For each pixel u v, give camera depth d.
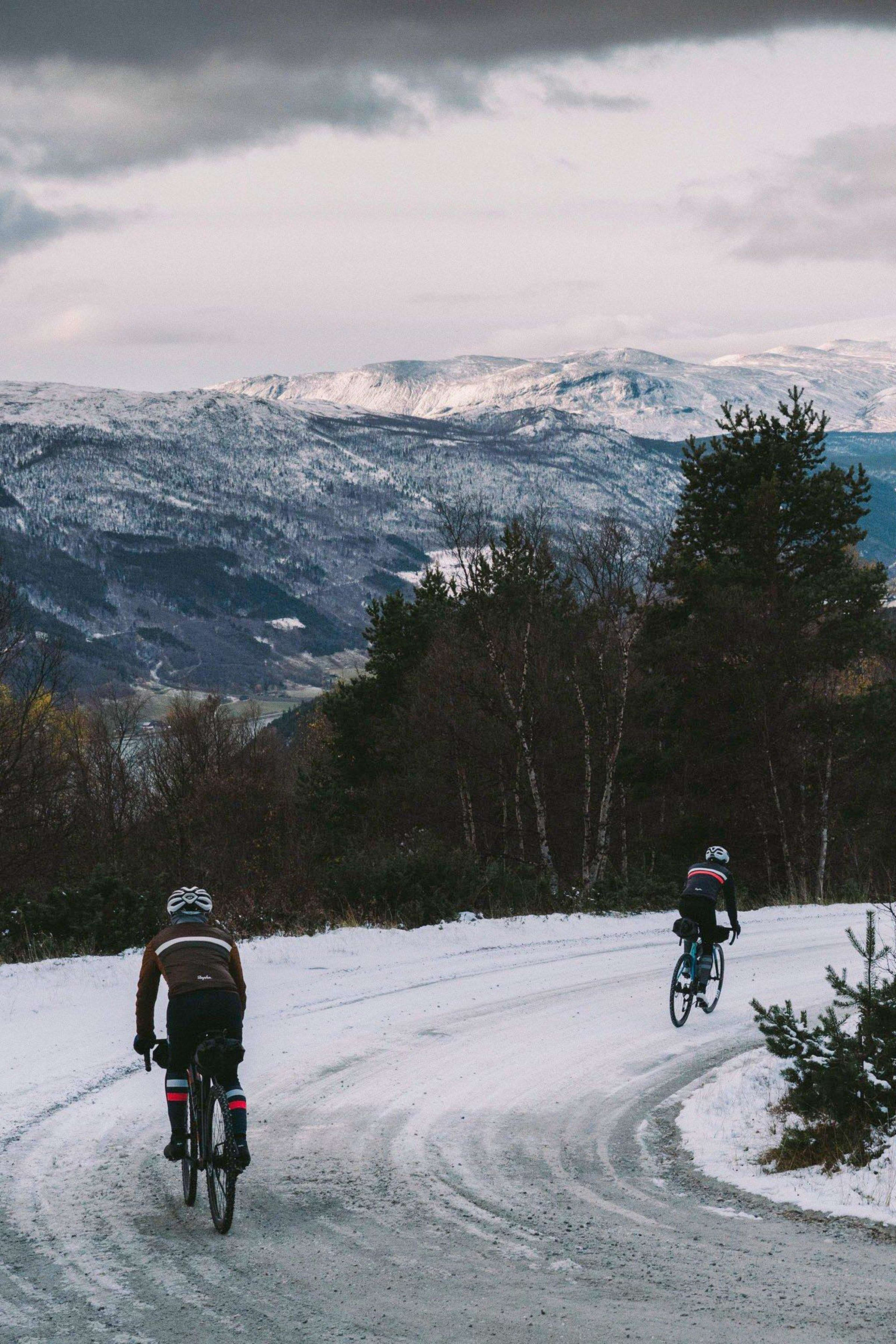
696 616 41.91
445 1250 7.38
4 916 21.14
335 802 44.62
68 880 29.94
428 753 39.47
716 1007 16.77
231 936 8.94
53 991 16.33
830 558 43.69
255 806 43.38
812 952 22.09
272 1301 6.52
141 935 21.48
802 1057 10.22
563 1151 9.93
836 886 39.31
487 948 22.31
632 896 30.45
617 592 36.47
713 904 16.00
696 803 41.25
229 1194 7.57
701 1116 11.06
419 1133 10.41
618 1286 6.73
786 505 43.19
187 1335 6.05
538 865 37.62
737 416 44.72
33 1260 7.19
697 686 40.31
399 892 27.09
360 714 47.16
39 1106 10.91
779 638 39.62
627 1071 12.95
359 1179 8.98
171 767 53.59
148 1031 8.79
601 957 21.48
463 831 41.22
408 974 19.25
